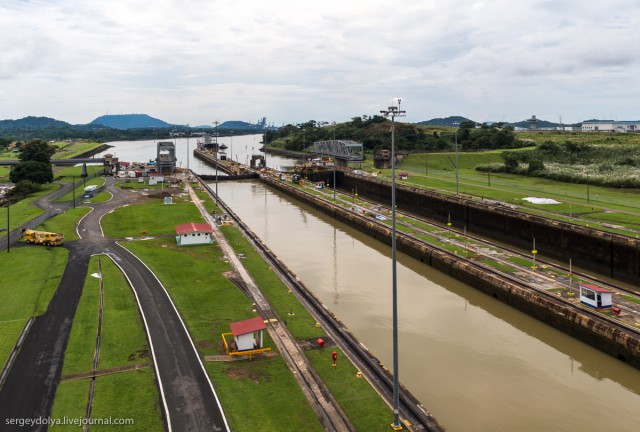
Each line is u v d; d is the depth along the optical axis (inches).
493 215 4448.8
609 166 6407.5
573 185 5930.1
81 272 2923.2
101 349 1966.0
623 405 1827.0
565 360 2197.3
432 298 2940.5
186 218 4739.2
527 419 1722.4
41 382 1722.4
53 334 2098.9
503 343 2346.2
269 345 2046.0
